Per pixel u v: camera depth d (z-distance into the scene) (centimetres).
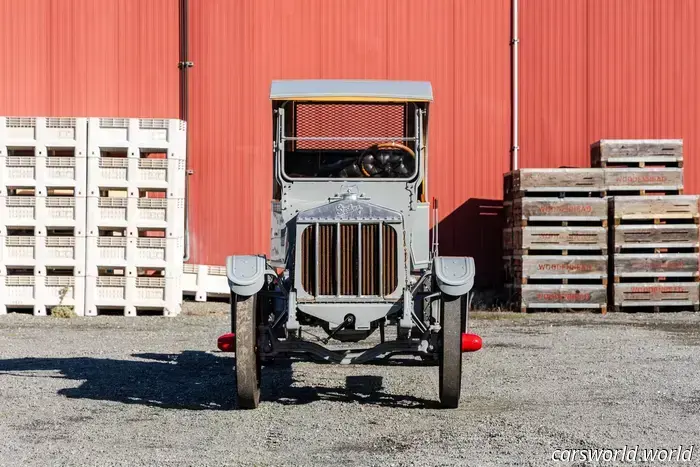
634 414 790
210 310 1748
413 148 891
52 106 1941
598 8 1961
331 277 798
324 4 1945
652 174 1738
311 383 982
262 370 1073
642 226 1738
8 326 1510
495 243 1948
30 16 1941
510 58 1956
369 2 1948
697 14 1969
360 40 1948
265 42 1942
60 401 870
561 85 1961
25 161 1652
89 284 1656
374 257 798
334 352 818
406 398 888
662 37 1967
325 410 826
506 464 624
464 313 862
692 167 1958
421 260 880
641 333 1418
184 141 1672
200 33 1941
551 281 1769
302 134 895
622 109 1962
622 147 1748
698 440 693
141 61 1941
